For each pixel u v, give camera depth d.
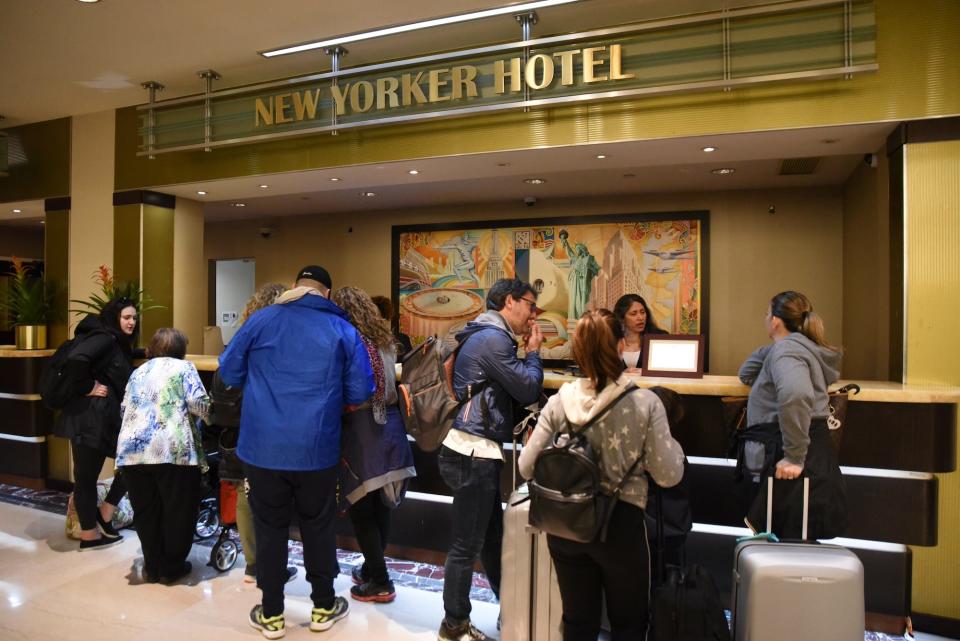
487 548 2.93
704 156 3.99
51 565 3.66
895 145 3.33
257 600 3.22
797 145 3.70
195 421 3.42
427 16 3.73
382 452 2.97
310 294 2.91
